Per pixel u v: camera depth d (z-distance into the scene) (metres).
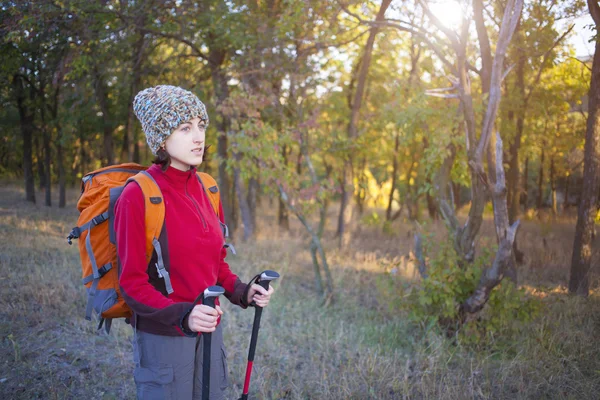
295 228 12.95
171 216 1.67
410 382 3.53
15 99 10.41
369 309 5.50
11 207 11.46
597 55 5.51
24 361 3.42
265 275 1.83
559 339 4.14
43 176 16.88
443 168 5.31
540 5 6.39
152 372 1.70
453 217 4.79
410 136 6.55
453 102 5.89
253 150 5.84
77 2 6.36
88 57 7.42
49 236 7.52
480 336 4.31
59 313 4.31
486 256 4.49
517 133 8.05
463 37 4.41
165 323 1.55
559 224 11.59
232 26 7.89
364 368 3.68
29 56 7.26
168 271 1.68
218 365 1.87
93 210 1.70
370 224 12.97
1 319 4.00
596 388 3.41
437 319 4.48
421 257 4.77
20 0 5.94
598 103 5.50
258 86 7.36
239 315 4.84
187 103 1.69
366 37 9.73
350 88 10.27
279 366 3.76
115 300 1.71
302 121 6.49
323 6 6.60
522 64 7.46
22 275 5.11
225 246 1.96
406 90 6.99
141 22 7.77
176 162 1.74
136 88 9.54
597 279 5.71
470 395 3.26
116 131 14.86
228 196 10.38
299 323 4.74
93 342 3.85
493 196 4.03
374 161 14.50
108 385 3.25
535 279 6.60
